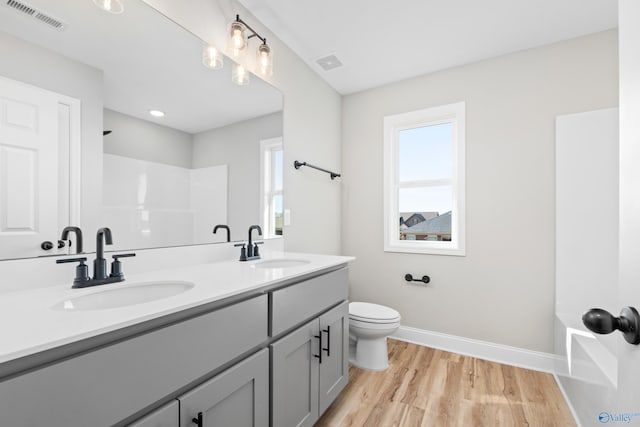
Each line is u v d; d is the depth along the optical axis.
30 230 1.00
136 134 1.31
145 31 1.34
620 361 0.53
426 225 2.68
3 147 0.95
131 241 1.29
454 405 1.70
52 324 0.68
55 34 1.07
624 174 0.51
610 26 1.94
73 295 0.93
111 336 0.70
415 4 1.76
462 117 2.41
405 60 2.35
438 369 2.11
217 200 1.67
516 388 1.87
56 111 1.07
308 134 2.43
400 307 2.66
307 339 1.39
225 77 1.70
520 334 2.19
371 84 2.75
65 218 1.09
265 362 1.14
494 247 2.28
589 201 1.93
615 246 1.86
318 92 2.57
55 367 0.59
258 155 1.94
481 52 2.25
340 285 1.72
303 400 1.37
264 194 1.98
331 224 2.78
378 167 2.79
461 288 2.40
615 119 1.87
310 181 2.46
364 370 2.10
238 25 1.54
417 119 2.60
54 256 1.05
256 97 1.91
